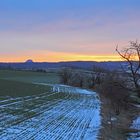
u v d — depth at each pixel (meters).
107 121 38.28
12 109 34.81
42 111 37.25
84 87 111.88
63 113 38.22
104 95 72.00
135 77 57.75
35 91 63.47
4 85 68.44
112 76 71.19
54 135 24.38
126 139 30.70
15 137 21.61
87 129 28.92
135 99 66.00
